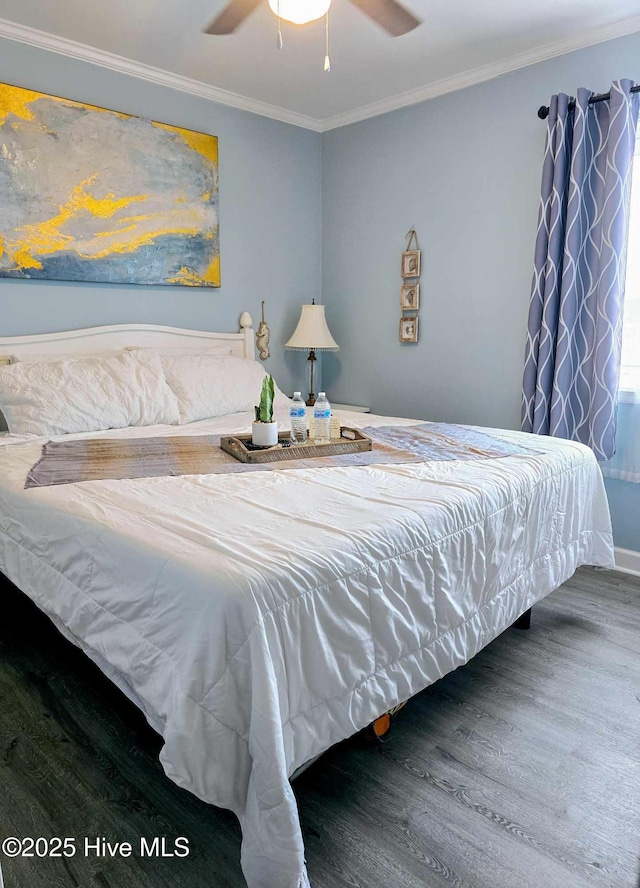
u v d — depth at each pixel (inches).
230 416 122.6
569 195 108.2
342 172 155.0
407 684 57.0
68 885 48.3
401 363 149.6
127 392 108.6
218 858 50.6
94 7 97.7
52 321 115.9
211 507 61.0
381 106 141.5
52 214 111.8
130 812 55.4
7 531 71.7
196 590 45.0
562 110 107.6
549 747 65.3
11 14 99.9
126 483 70.4
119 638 52.2
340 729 50.1
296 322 160.9
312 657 47.3
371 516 58.1
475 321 133.4
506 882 48.9
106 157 117.4
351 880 48.7
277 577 45.4
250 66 121.0
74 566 59.2
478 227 129.7
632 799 57.9
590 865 50.5
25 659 81.4
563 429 113.7
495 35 108.3
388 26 84.3
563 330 110.7
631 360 110.9
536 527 78.5
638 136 104.7
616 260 104.8
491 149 125.2
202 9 98.6
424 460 81.8
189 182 130.9
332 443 87.8
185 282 133.4
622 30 103.9
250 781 43.2
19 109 105.7
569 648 86.8
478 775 60.9
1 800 56.6
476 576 66.5
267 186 148.0
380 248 149.3
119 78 118.6
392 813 55.8
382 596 53.4
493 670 80.7
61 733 66.2
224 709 43.1
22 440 93.9
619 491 116.5
